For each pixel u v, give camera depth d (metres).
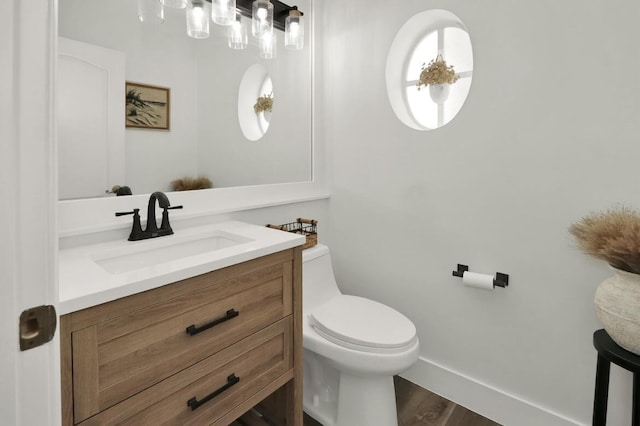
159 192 1.33
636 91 1.23
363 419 1.44
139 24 1.37
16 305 0.44
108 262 1.17
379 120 1.96
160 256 1.31
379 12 1.92
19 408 0.45
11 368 0.44
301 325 1.36
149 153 1.43
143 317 0.89
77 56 1.22
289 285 1.30
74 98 1.22
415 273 1.88
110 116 1.31
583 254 1.37
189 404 1.00
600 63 1.29
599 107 1.30
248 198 1.79
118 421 0.85
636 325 1.02
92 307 0.79
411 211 1.87
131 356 0.87
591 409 1.39
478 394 1.68
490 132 1.57
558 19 1.37
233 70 1.69
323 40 2.18
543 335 1.49
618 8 1.25
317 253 1.78
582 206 1.36
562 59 1.37
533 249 1.49
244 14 1.72
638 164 1.24
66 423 0.77
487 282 1.55
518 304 1.54
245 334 1.15
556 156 1.41
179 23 1.49
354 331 1.43
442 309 1.79
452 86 2.21
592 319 1.37
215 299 1.05
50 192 0.47
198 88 1.57
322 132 2.21
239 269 1.12
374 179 2.01
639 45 1.21
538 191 1.46
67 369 0.76
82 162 1.25
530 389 1.54
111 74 1.30
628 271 1.06
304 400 1.67
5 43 0.42
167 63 1.46
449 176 1.71
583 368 1.40
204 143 1.60
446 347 1.79
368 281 2.08
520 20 1.46
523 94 1.47
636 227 1.05
